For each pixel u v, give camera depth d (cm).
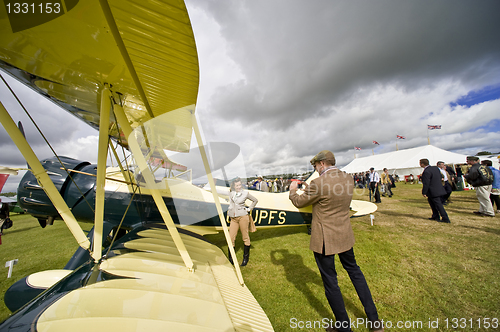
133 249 196
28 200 317
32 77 135
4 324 93
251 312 136
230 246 182
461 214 540
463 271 248
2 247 521
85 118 210
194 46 97
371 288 225
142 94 143
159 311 106
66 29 91
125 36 96
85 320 94
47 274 222
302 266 292
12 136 125
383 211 648
